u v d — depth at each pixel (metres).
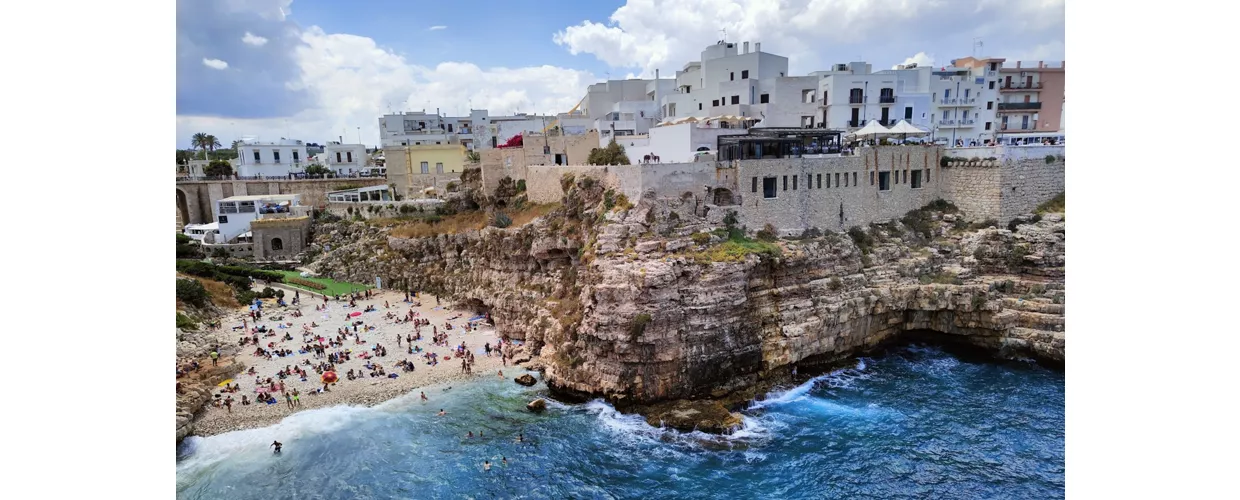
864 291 62.38
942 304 63.69
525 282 71.12
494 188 85.56
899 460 45.97
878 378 59.28
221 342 66.38
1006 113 101.75
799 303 58.66
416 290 88.69
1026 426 50.22
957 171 75.69
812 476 44.34
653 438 49.06
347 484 44.12
